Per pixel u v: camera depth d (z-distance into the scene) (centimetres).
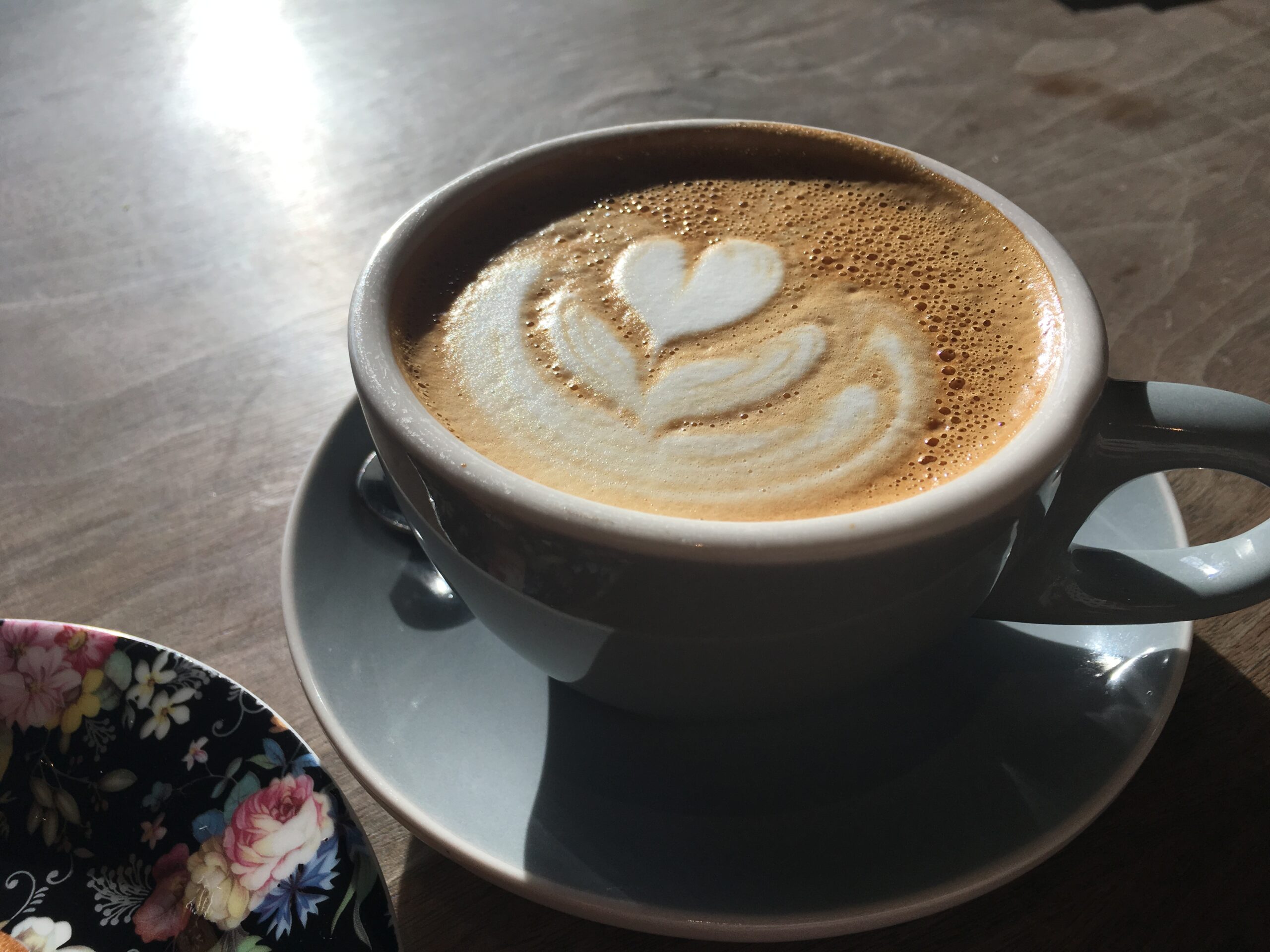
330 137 31
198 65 35
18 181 30
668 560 13
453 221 19
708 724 16
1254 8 36
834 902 14
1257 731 16
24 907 15
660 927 13
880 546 13
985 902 15
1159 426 15
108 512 21
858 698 17
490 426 16
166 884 15
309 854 14
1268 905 15
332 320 25
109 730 16
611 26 37
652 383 17
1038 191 28
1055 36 35
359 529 19
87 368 24
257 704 16
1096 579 16
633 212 20
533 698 17
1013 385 17
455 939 15
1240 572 16
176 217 29
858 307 18
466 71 34
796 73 33
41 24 38
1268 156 29
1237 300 24
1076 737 16
